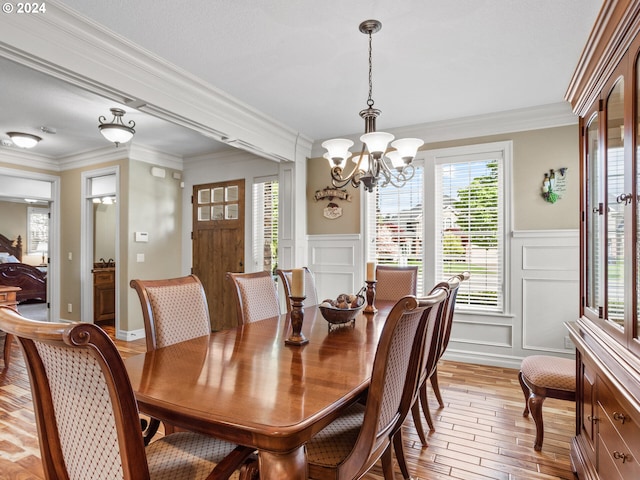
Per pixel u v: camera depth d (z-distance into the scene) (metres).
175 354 1.68
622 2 1.27
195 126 3.22
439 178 4.05
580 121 2.07
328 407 1.11
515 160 3.70
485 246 3.83
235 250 5.22
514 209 3.69
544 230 3.55
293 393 1.22
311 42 2.42
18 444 2.27
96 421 0.91
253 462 1.28
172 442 1.39
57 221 5.63
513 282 3.68
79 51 2.21
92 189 5.42
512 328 3.70
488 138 3.82
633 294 1.27
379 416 1.27
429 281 4.04
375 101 3.42
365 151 2.68
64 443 1.04
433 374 2.75
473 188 3.88
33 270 7.97
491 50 2.53
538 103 3.46
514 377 3.44
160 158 5.26
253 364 1.53
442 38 2.38
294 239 4.54
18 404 2.85
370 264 2.79
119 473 0.90
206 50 2.51
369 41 2.41
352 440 1.43
